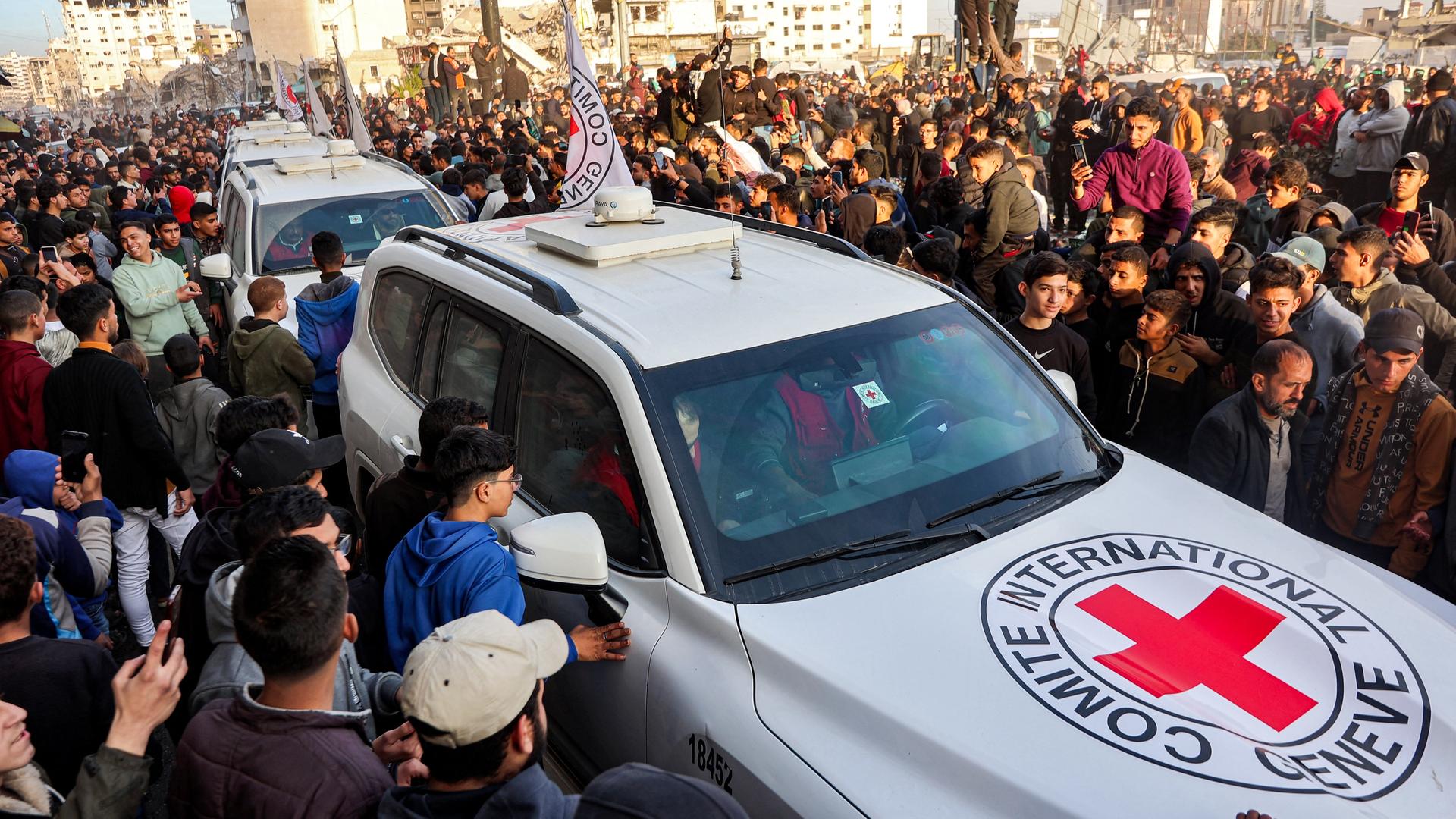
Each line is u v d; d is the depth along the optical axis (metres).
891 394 3.32
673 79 15.60
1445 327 4.77
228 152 14.42
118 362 4.93
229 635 2.57
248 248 8.32
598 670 3.00
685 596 2.79
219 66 101.69
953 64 30.20
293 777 2.04
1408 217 5.44
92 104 155.88
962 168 9.52
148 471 5.06
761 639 2.61
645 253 4.02
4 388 5.20
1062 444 3.45
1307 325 4.52
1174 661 2.52
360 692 2.69
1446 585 3.66
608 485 3.10
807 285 3.71
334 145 10.04
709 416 3.05
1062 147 12.92
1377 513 3.76
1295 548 3.03
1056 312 4.70
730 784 2.54
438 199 9.02
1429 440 3.58
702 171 12.24
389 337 4.70
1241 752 2.26
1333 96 12.77
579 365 3.25
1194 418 4.68
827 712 2.45
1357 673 2.49
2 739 2.17
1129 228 5.63
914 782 2.28
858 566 2.88
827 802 2.31
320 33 79.19
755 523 2.92
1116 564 2.87
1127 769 2.21
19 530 2.82
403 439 4.19
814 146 16.22
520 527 2.86
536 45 56.34
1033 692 2.42
